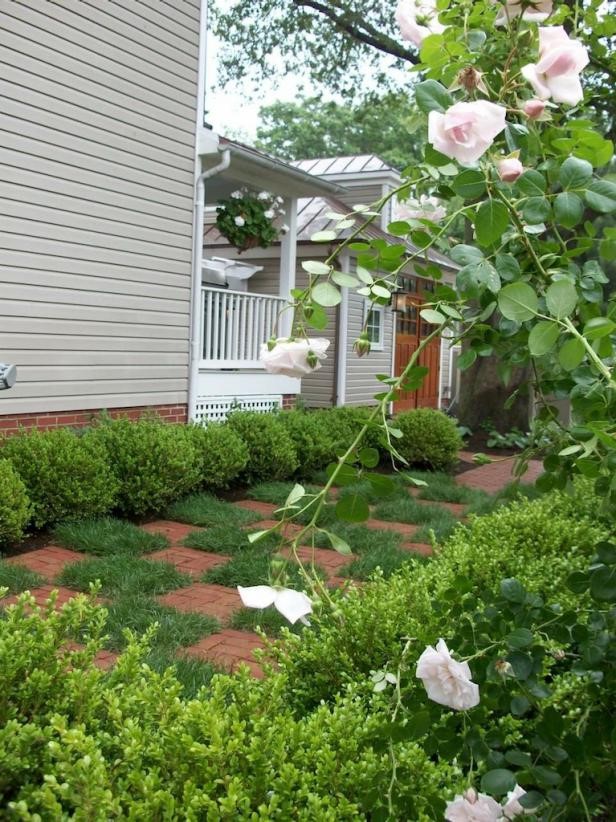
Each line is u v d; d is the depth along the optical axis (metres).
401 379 1.51
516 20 1.63
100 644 1.84
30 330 6.30
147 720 1.65
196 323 8.08
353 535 5.43
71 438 5.72
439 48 1.61
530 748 1.69
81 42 6.60
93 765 1.31
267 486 7.31
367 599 2.48
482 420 12.01
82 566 4.41
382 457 9.12
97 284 6.91
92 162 6.78
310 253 12.17
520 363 1.83
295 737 1.60
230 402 8.85
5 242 6.04
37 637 1.75
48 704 1.65
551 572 2.93
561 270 1.57
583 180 1.41
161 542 5.20
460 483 8.61
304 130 40.28
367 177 15.73
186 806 1.33
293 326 1.52
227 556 5.05
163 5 7.45
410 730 1.39
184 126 7.80
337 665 2.26
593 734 1.46
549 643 1.84
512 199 1.49
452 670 1.24
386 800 1.38
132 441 6.05
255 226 9.05
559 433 1.96
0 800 1.39
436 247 1.77
